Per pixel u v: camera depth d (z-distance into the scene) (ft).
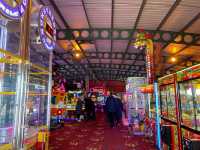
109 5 20.66
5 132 7.91
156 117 18.16
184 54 37.24
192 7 20.27
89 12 22.52
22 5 7.52
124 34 27.78
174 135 13.57
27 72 8.31
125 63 52.24
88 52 41.01
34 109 12.12
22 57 8.14
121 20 24.62
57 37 28.07
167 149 14.21
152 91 20.13
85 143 20.36
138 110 27.07
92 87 80.38
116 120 33.09
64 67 58.85
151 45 24.56
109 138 23.04
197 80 10.91
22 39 8.25
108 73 74.54
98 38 27.84
